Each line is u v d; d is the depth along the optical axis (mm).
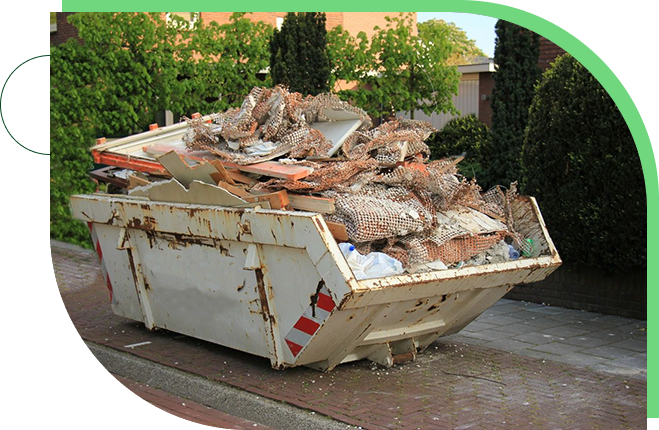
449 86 11523
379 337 5438
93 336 6699
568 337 6734
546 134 7871
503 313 7770
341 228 5039
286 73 9281
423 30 11242
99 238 6875
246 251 5312
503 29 9180
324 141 5711
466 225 5699
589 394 5164
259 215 5047
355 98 10812
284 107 5891
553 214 7820
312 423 4684
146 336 6727
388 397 5055
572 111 7562
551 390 5242
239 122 5754
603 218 7324
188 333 6168
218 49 10398
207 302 5836
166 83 10055
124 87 10180
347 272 4625
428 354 6129
